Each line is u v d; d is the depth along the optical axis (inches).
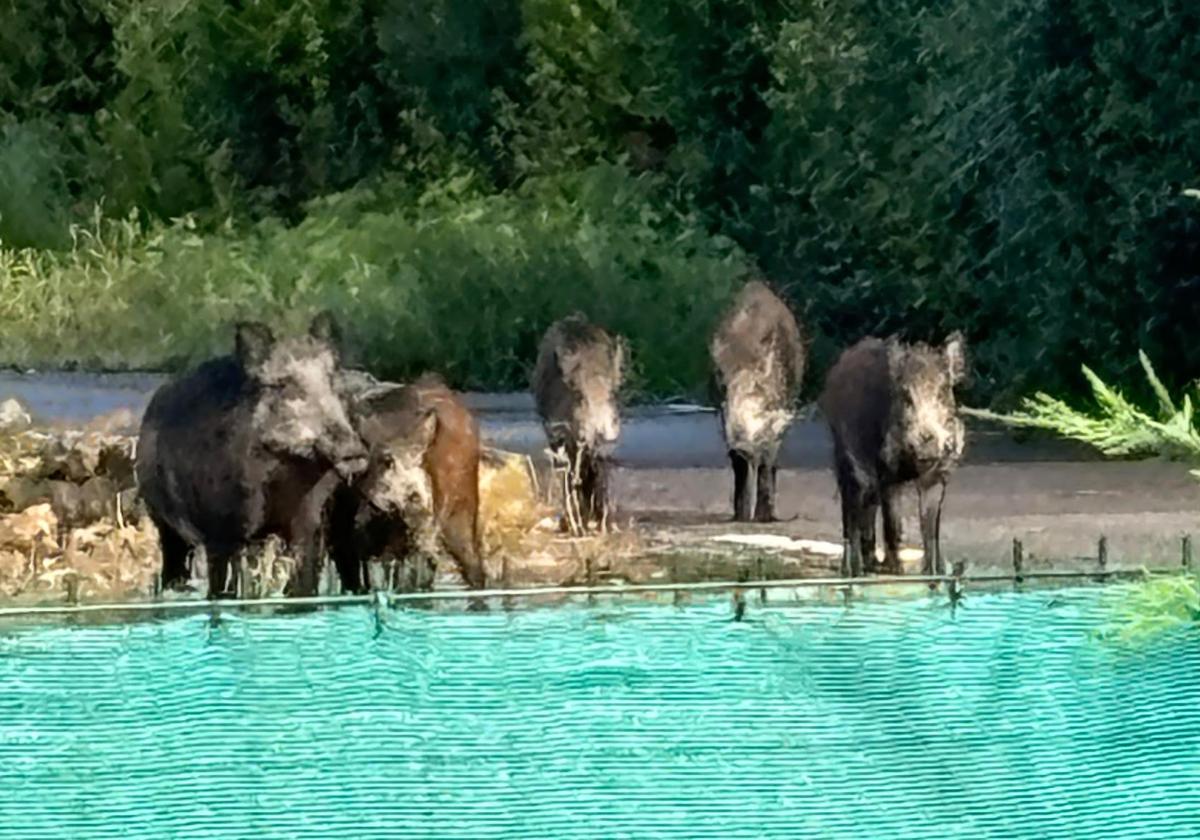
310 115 1720.0
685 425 927.7
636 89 1483.8
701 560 536.7
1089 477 731.4
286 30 1713.8
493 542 537.0
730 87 1389.0
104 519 547.5
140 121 1734.7
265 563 436.8
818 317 1098.1
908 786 219.8
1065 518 622.2
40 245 1622.8
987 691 240.8
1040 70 912.9
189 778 217.2
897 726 233.3
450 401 457.7
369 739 227.3
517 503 567.2
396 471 430.9
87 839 204.1
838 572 512.1
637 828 209.5
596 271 1179.3
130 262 1428.4
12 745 224.7
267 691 240.1
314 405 415.5
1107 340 898.1
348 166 1718.8
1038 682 243.0
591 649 255.1
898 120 1093.8
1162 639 248.7
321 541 424.8
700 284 1163.9
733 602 283.6
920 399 477.7
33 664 250.2
